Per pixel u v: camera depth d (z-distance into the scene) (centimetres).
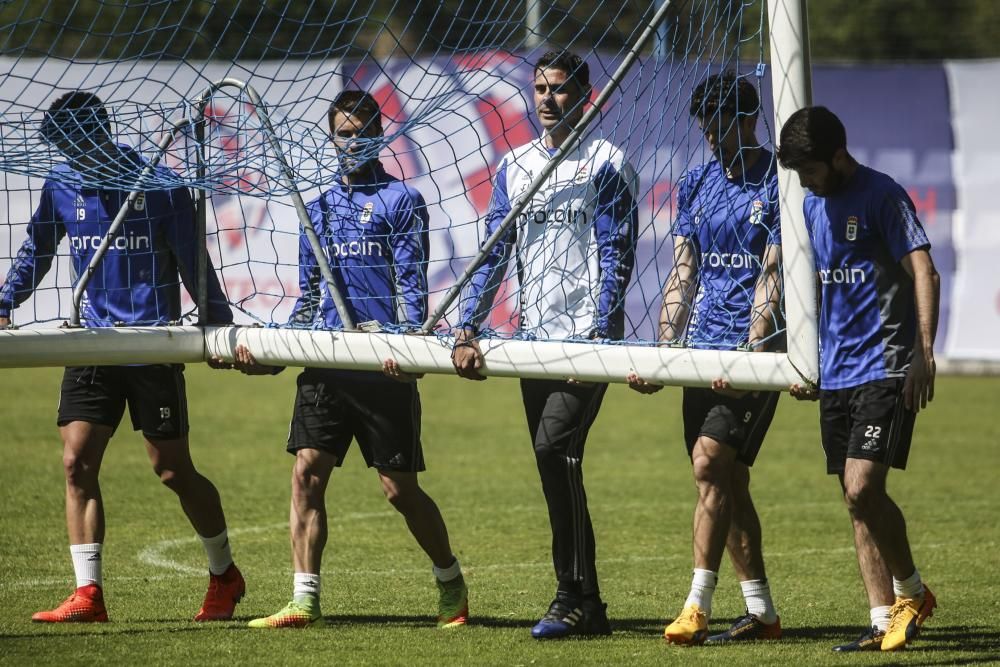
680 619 1789
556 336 1941
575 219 1936
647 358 1786
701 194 1934
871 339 1727
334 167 2045
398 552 2595
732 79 1866
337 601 2148
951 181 5653
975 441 4228
